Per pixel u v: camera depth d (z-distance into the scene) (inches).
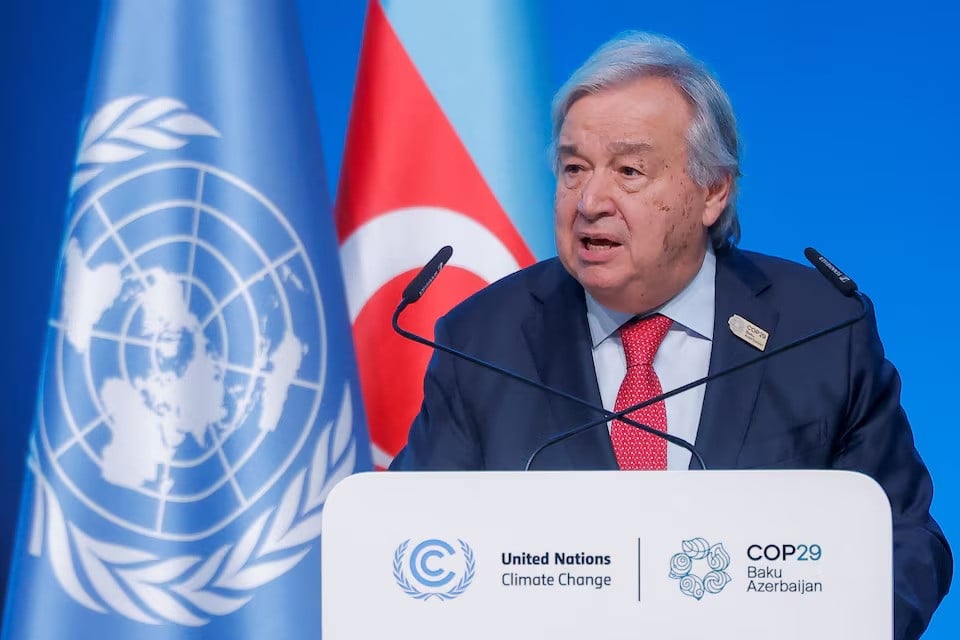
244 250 335.0
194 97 339.0
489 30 396.5
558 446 267.0
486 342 287.7
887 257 427.8
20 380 443.2
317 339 340.8
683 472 175.0
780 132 433.7
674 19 439.5
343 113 450.9
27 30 444.5
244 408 329.1
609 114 262.8
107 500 322.0
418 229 390.6
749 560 173.5
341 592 176.9
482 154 392.8
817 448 261.4
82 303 327.3
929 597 233.5
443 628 175.5
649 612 173.3
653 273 266.8
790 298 280.2
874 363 272.8
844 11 429.1
